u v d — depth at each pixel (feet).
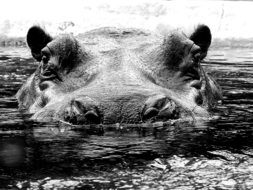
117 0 85.20
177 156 13.46
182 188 10.69
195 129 17.33
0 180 11.29
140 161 12.90
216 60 48.21
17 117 20.52
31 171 12.03
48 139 15.80
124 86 18.61
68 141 15.40
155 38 25.16
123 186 10.73
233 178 11.48
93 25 77.97
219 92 27.25
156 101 17.66
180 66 21.99
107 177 11.43
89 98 17.63
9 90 29.63
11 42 67.62
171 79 21.45
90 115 17.21
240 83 32.78
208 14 82.79
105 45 23.56
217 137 16.17
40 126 17.87
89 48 23.07
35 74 23.71
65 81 21.17
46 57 22.17
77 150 14.21
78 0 84.43
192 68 22.17
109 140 15.39
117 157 13.34
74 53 21.84
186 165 12.56
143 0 85.81
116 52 22.41
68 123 17.70
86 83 20.54
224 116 20.94
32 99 22.77
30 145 15.10
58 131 16.90
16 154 13.92
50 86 21.38
